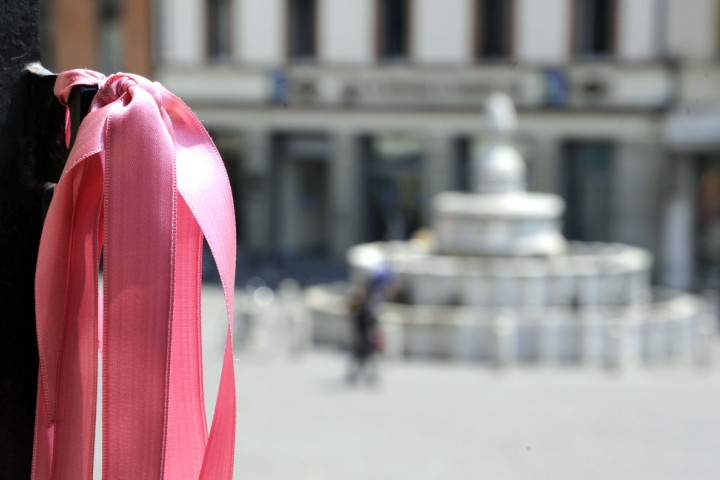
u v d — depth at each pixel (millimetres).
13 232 2670
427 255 27344
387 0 44438
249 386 19953
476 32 42812
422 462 14695
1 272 2654
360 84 44656
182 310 2938
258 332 24672
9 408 2689
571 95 40688
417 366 22609
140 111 2631
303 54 45938
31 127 2676
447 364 22875
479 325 23062
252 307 24938
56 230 2637
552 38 41281
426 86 43688
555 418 17594
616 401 19047
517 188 27031
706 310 26047
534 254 26094
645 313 24281
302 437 16031
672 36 39062
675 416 17797
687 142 38125
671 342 24078
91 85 2703
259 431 16391
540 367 22625
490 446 15695
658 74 39281
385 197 45062
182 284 2938
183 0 45906
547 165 41281
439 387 20234
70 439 2705
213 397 13391
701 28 38375
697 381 21266
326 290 28500
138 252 2582
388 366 22516
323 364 22609
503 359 22359
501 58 42625
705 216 38656
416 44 43781
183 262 2945
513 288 24141
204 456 2711
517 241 26062
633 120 39531
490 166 26859
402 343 23406
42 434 2666
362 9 44438
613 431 16688
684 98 38906
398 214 44781
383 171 44969
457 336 23094
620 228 39938
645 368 22781
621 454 15258
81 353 2740
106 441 2564
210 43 46281
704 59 38219
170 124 2717
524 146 41812
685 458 15055
